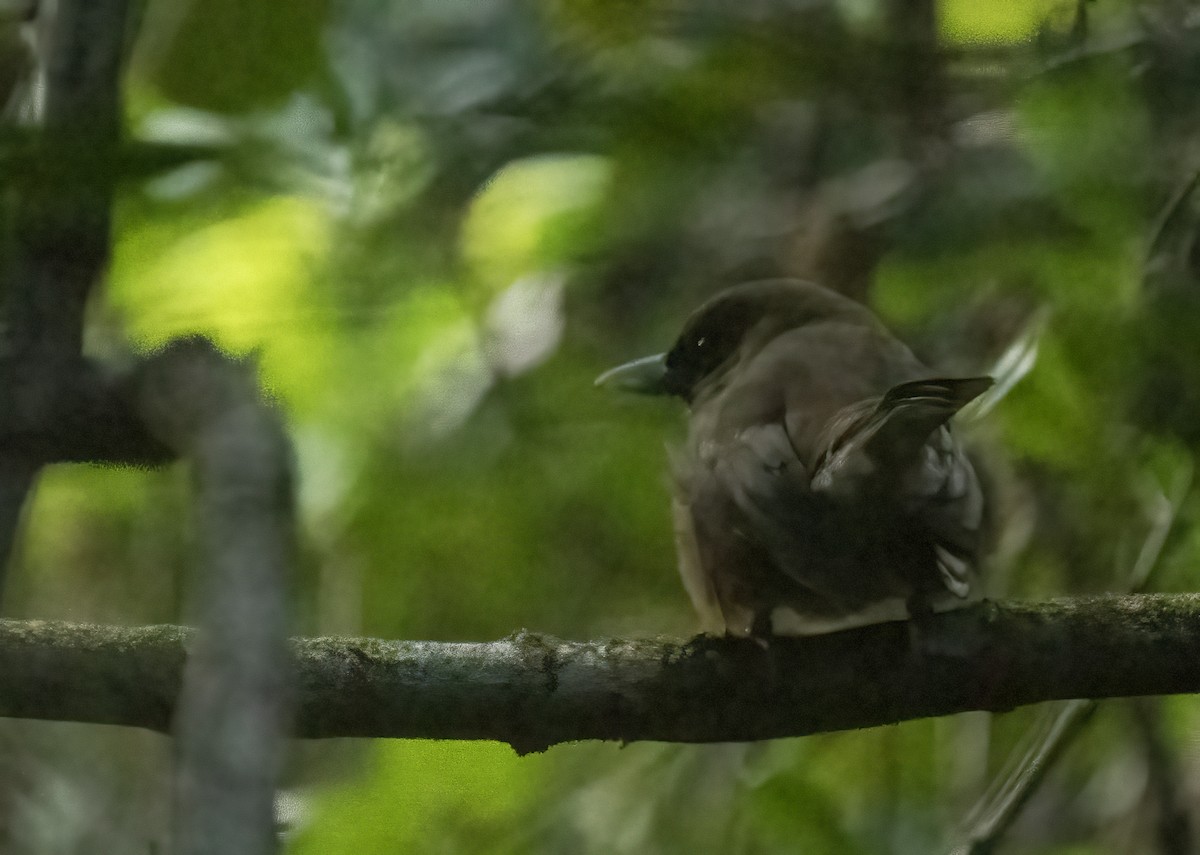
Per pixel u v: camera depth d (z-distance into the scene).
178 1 7.06
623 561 12.20
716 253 11.38
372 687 6.48
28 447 3.38
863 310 9.40
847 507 6.80
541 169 11.42
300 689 6.42
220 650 2.57
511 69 9.11
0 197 3.46
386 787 10.15
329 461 10.83
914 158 10.08
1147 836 10.07
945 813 10.67
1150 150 9.22
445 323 10.66
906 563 6.99
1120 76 8.92
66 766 10.87
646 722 6.77
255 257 8.31
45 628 5.78
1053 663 6.87
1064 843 10.55
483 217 11.23
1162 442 9.55
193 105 6.96
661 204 11.09
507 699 6.61
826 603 7.72
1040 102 8.94
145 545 10.91
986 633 6.91
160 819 2.72
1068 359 9.56
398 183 8.91
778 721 6.89
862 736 11.02
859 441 6.64
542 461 11.79
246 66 7.04
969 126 9.34
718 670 6.81
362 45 9.29
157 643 5.76
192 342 3.37
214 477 2.91
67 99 3.51
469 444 11.50
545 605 12.12
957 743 10.90
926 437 6.51
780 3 7.16
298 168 7.25
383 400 10.65
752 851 10.51
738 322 9.49
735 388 8.32
